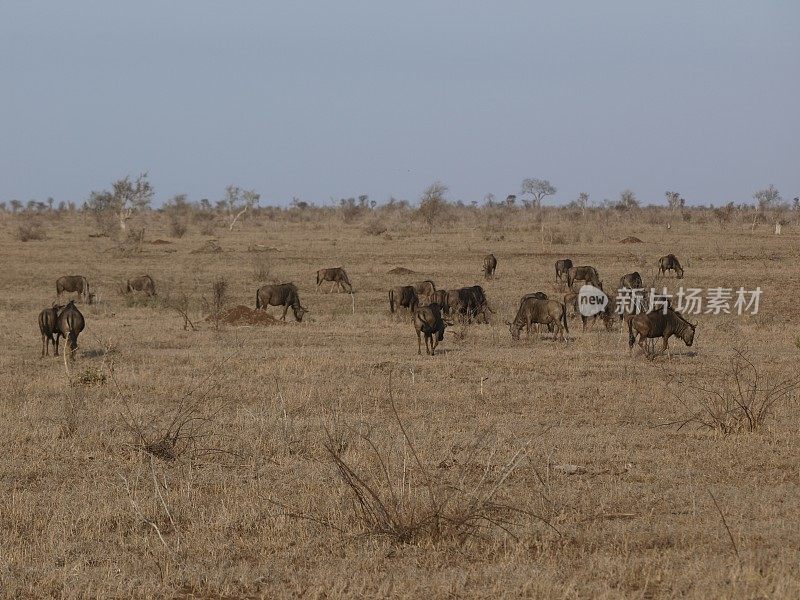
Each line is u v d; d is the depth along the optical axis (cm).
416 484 3897
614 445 4969
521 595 2861
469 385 7019
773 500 3897
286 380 7262
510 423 5600
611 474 4391
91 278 18975
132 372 7400
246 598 2933
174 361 8369
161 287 17212
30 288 17388
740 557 3116
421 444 4862
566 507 3806
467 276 19025
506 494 3953
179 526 3647
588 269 16012
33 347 9675
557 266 16838
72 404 5728
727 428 5338
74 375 7294
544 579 2934
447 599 2853
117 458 4750
